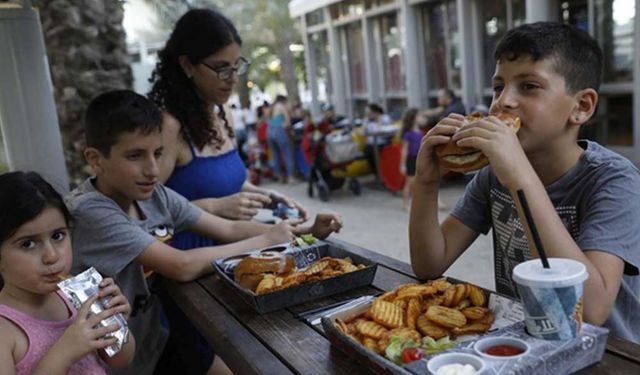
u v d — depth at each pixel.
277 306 1.47
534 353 0.95
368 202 7.62
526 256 1.43
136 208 1.94
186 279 1.78
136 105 1.75
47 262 1.32
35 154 3.09
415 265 1.55
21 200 1.29
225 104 2.49
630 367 1.00
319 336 1.28
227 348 1.31
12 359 1.31
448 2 8.96
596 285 1.13
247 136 11.92
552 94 1.27
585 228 1.27
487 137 1.19
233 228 2.12
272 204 2.50
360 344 1.08
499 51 1.34
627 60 6.12
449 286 1.30
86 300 1.32
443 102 7.78
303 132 9.02
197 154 2.24
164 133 2.12
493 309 1.22
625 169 1.31
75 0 4.00
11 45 2.96
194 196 2.27
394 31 10.63
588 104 1.32
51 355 1.23
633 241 1.22
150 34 16.98
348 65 12.58
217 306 1.55
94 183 1.88
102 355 1.46
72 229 1.63
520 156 1.18
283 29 18.56
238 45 2.24
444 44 9.24
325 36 13.56
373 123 8.56
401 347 1.04
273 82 24.30
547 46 1.26
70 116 4.09
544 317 0.98
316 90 14.20
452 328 1.15
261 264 1.59
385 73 11.17
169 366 2.15
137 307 1.86
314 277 1.54
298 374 1.11
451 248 1.58
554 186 1.38
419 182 1.50
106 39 4.17
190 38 2.14
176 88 2.18
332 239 2.17
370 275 1.58
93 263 1.73
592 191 1.31
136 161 1.75
